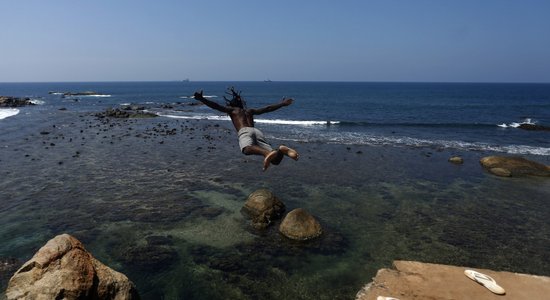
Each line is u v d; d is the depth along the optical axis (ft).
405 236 45.34
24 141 97.40
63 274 25.50
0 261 36.83
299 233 43.14
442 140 113.70
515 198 60.29
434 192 62.54
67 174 67.62
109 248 40.65
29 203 52.85
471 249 42.50
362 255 40.37
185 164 77.15
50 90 560.61
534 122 158.30
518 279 24.03
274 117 175.94
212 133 119.96
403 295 22.56
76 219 47.85
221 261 38.40
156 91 533.96
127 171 70.79
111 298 27.63
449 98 342.64
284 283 34.94
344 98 342.64
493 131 133.08
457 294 22.48
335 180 67.67
